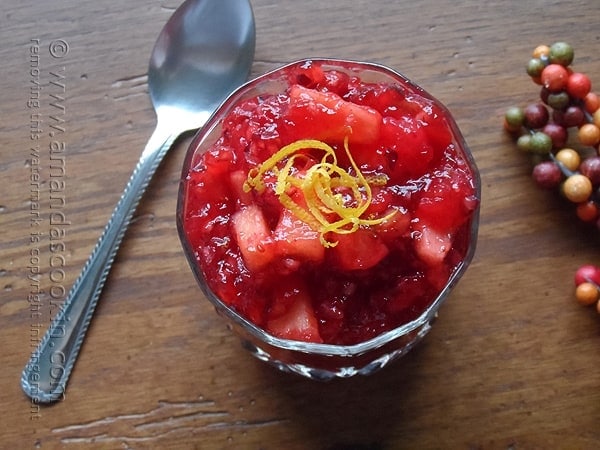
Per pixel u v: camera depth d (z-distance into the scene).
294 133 0.16
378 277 0.17
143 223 0.20
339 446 0.19
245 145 0.17
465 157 0.17
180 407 0.20
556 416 0.19
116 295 0.20
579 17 0.21
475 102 0.21
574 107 0.20
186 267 0.20
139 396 0.20
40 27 0.21
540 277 0.20
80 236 0.20
